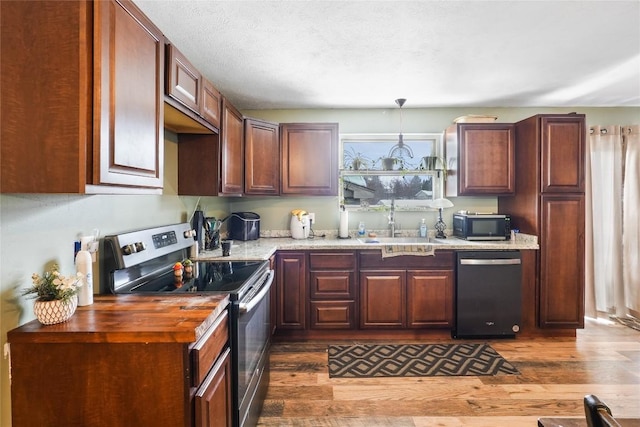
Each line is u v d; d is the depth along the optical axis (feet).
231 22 6.44
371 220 12.26
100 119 3.37
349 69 8.67
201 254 8.37
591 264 11.58
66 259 4.41
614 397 7.09
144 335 3.44
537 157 9.96
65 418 3.49
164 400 3.47
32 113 3.32
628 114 12.06
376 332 10.28
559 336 10.19
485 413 6.58
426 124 12.20
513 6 5.97
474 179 10.91
